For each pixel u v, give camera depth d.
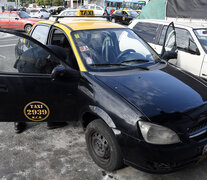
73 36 3.10
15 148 3.04
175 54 3.75
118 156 2.34
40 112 2.81
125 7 29.95
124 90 2.45
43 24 3.90
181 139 2.13
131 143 2.17
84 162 2.79
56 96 2.73
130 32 3.63
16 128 3.38
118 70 2.88
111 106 2.34
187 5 7.65
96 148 2.66
